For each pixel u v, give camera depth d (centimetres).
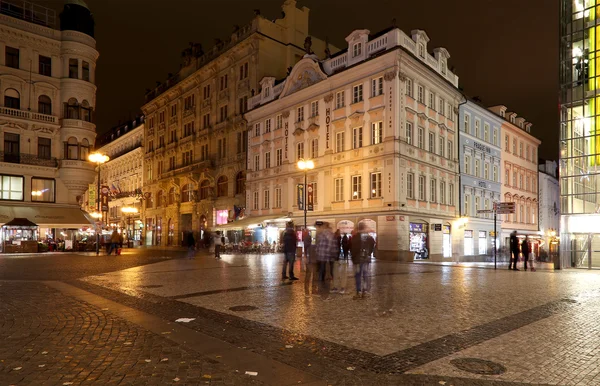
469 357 647
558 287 1514
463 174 4053
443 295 1266
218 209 5116
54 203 4438
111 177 8369
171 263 2491
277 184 4241
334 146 3672
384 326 842
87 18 4731
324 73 3794
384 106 3272
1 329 811
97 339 738
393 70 3225
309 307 1038
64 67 4547
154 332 789
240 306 1052
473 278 1816
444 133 3800
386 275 1888
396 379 554
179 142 5897
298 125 4034
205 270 2017
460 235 3906
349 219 3475
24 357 634
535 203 5462
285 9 5028
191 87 5766
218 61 5184
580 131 2619
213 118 5284
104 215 8312
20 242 3934
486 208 4403
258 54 4672
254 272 1911
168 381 539
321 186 3750
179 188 5841
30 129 4325
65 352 661
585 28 2639
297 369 589
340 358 640
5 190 4178
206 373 569
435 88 3709
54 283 1514
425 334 782
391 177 3184
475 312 995
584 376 566
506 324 870
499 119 4722
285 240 1622
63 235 4784
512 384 538
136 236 7069
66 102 4519
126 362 613
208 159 5288
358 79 3491
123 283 1513
